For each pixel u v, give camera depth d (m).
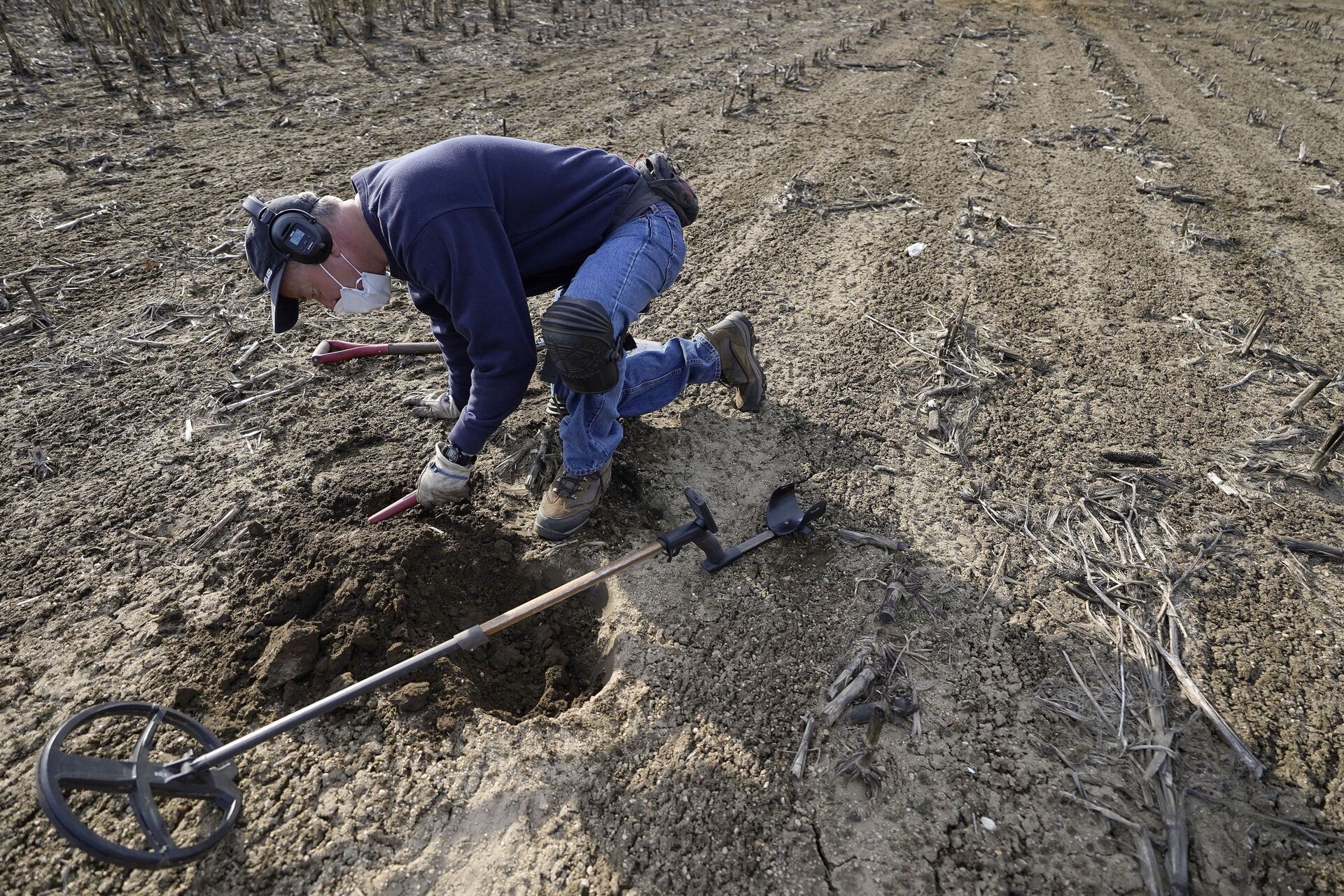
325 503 2.61
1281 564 2.60
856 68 8.53
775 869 1.83
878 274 4.34
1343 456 3.08
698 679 2.22
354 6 8.48
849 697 2.14
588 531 2.64
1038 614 2.43
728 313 3.91
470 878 1.79
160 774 1.64
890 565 2.56
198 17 7.74
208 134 5.45
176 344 3.42
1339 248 4.80
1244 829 1.91
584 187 2.11
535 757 2.00
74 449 2.83
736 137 6.24
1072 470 3.01
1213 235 4.89
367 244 1.94
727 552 2.49
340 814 1.86
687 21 10.30
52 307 3.56
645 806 1.93
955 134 6.57
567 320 2.01
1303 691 2.20
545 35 8.86
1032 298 4.14
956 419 3.24
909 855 1.85
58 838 1.78
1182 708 2.17
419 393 3.18
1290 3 14.05
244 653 2.15
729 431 3.12
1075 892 1.80
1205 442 3.15
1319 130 7.06
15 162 4.83
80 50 6.59
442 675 2.16
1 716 1.99
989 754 2.06
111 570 2.38
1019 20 11.84
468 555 2.51
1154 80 8.66
